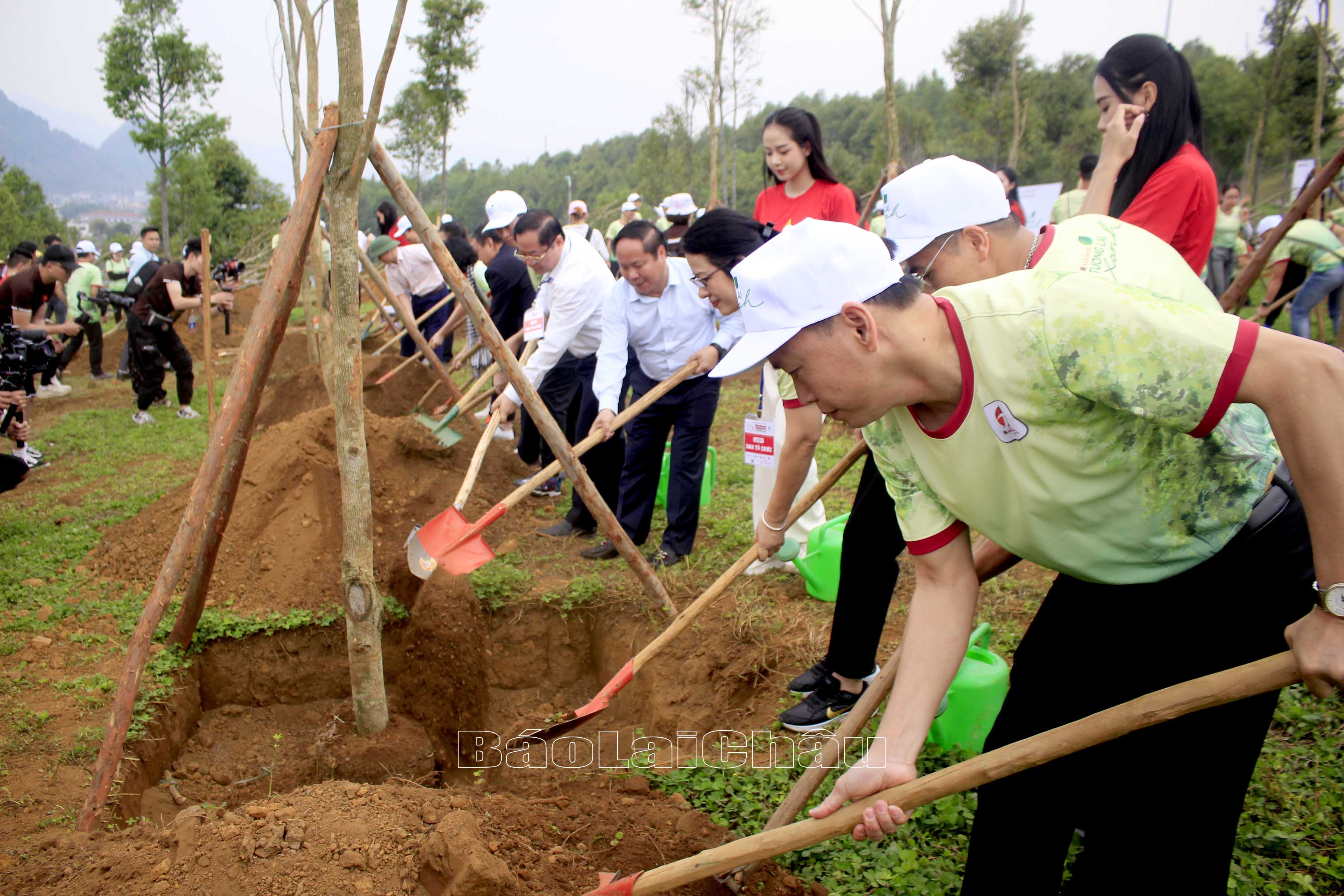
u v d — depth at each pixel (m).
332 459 5.21
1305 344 1.47
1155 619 1.92
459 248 8.63
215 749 4.00
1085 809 2.05
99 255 14.28
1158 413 1.57
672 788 3.12
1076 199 7.96
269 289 3.13
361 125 3.07
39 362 7.52
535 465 6.89
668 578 4.85
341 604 4.57
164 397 9.82
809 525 4.77
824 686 3.48
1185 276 1.87
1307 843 2.67
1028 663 2.15
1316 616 1.54
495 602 4.73
